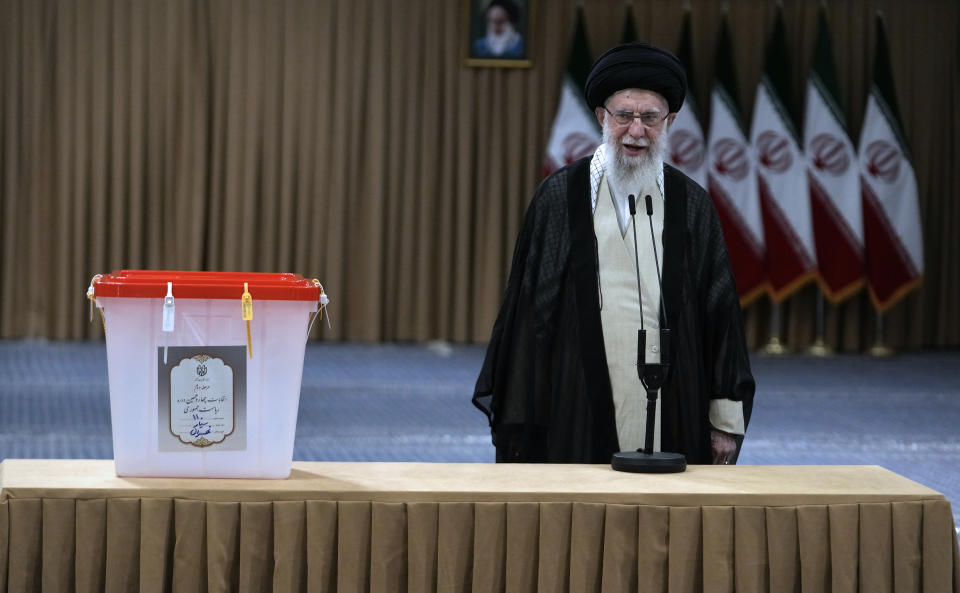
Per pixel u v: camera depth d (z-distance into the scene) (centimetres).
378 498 364
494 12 1770
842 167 1705
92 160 1748
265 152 1769
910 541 370
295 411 382
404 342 1816
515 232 1803
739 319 485
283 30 1759
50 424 1066
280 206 1783
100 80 1733
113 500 358
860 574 371
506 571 368
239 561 362
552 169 1698
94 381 1348
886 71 1719
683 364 473
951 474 914
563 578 369
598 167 487
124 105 1744
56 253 1756
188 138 1755
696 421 472
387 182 1794
